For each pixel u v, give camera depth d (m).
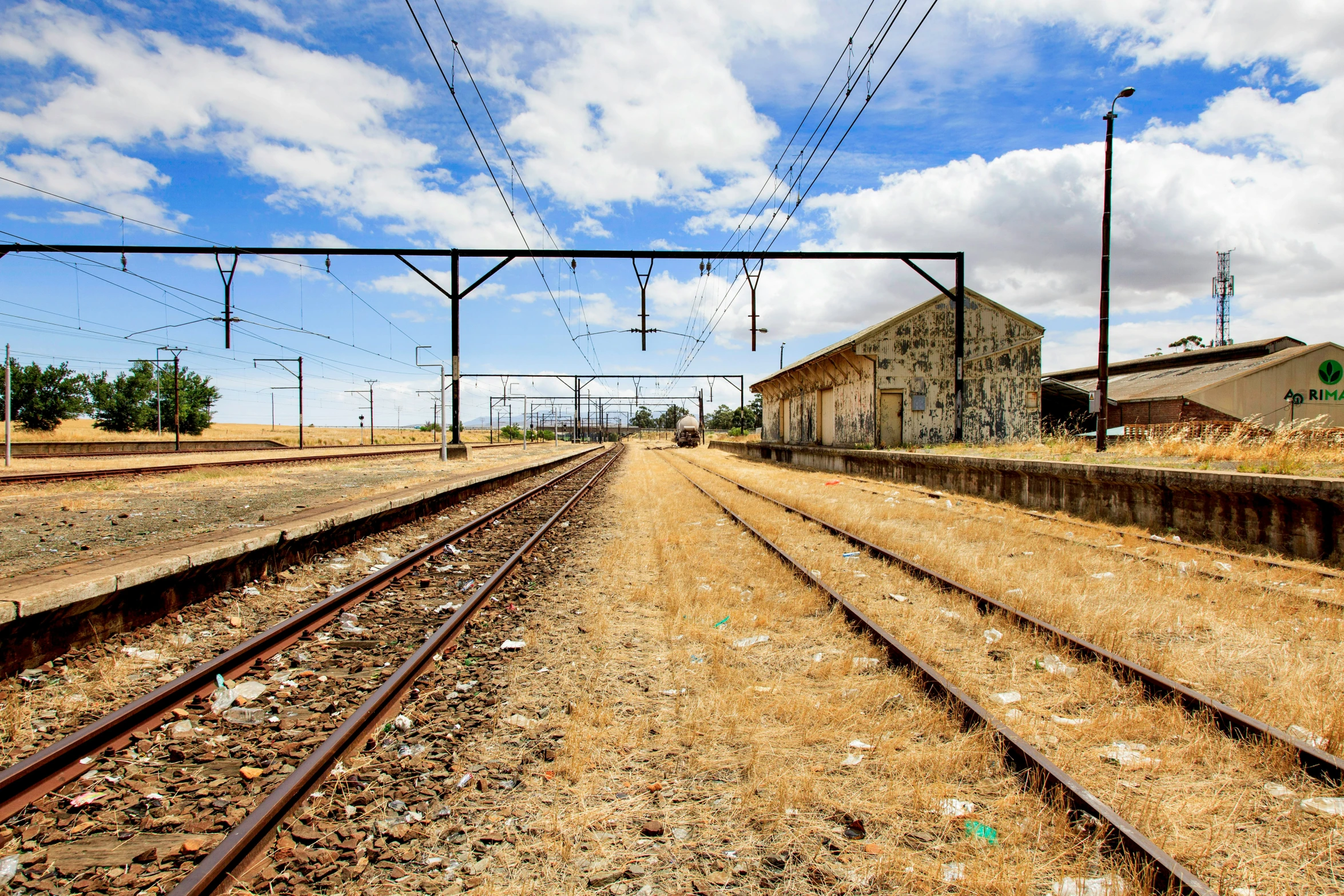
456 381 21.05
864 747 3.66
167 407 71.38
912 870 2.65
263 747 3.73
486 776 3.48
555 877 2.71
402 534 11.34
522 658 5.34
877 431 24.56
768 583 7.48
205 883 2.46
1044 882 2.61
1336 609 5.75
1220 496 8.84
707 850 2.87
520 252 17.30
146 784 3.32
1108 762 3.56
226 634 5.79
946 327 24.80
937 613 6.20
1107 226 15.95
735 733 3.86
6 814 3.00
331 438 94.56
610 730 3.96
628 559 9.28
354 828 2.98
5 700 4.14
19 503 12.88
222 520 10.45
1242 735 3.65
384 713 4.13
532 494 18.84
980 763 3.45
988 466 14.62
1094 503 11.38
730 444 51.53
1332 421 30.48
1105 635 5.28
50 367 59.88
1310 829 2.91
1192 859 2.71
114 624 5.37
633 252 17.23
